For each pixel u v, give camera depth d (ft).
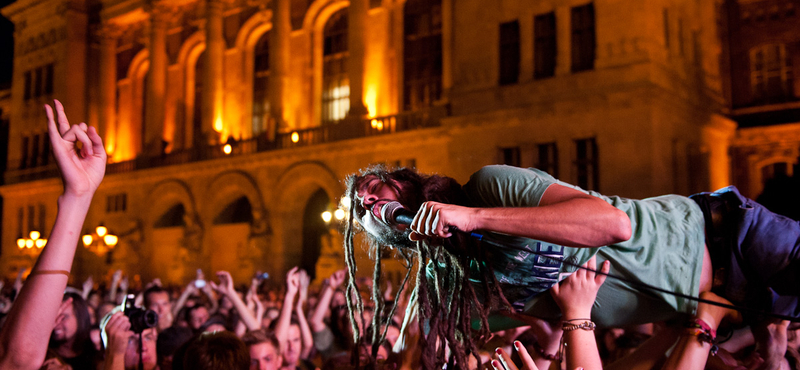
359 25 89.92
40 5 132.57
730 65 84.17
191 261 102.73
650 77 62.44
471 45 75.25
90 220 120.88
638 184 61.93
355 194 9.33
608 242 7.15
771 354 9.27
